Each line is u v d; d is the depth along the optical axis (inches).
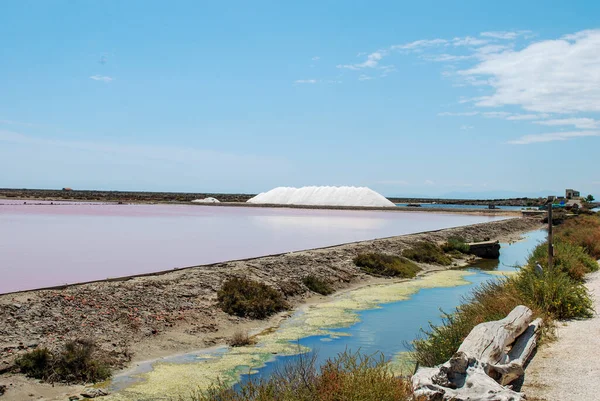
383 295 716.7
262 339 488.7
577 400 262.8
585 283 625.3
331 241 1215.6
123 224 1535.4
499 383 273.4
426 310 617.0
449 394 246.7
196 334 488.7
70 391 350.9
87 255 866.1
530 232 2124.8
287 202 3779.5
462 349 285.0
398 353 433.7
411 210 3284.9
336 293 730.8
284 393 257.1
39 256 842.8
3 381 346.6
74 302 482.3
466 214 3120.1
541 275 479.2
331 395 249.6
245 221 1839.3
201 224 1635.1
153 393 350.9
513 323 335.0
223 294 581.9
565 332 397.1
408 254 1058.1
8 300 454.9
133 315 491.5
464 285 809.5
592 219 1847.9
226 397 276.8
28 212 2009.1
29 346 392.2
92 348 407.8
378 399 246.4
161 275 629.0
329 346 462.6
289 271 749.3
